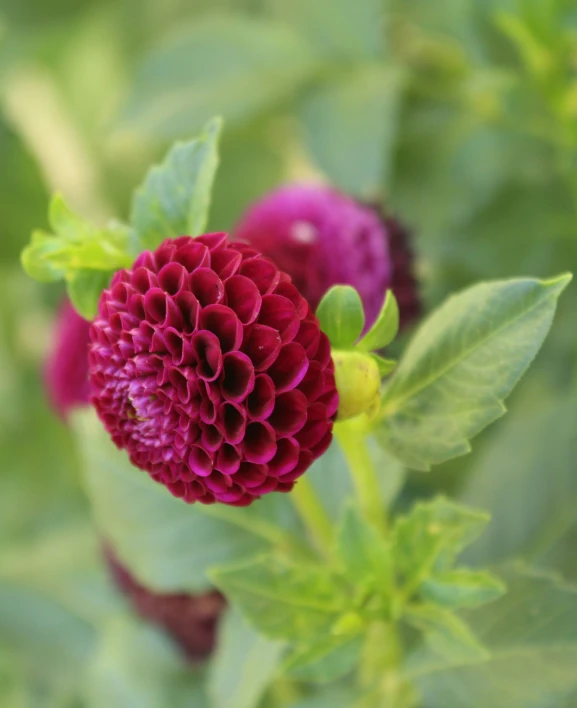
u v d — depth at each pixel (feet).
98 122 3.15
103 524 1.92
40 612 2.38
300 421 1.49
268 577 1.67
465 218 2.15
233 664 1.82
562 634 1.71
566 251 2.12
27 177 2.85
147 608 1.98
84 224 1.64
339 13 2.29
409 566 1.66
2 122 2.83
